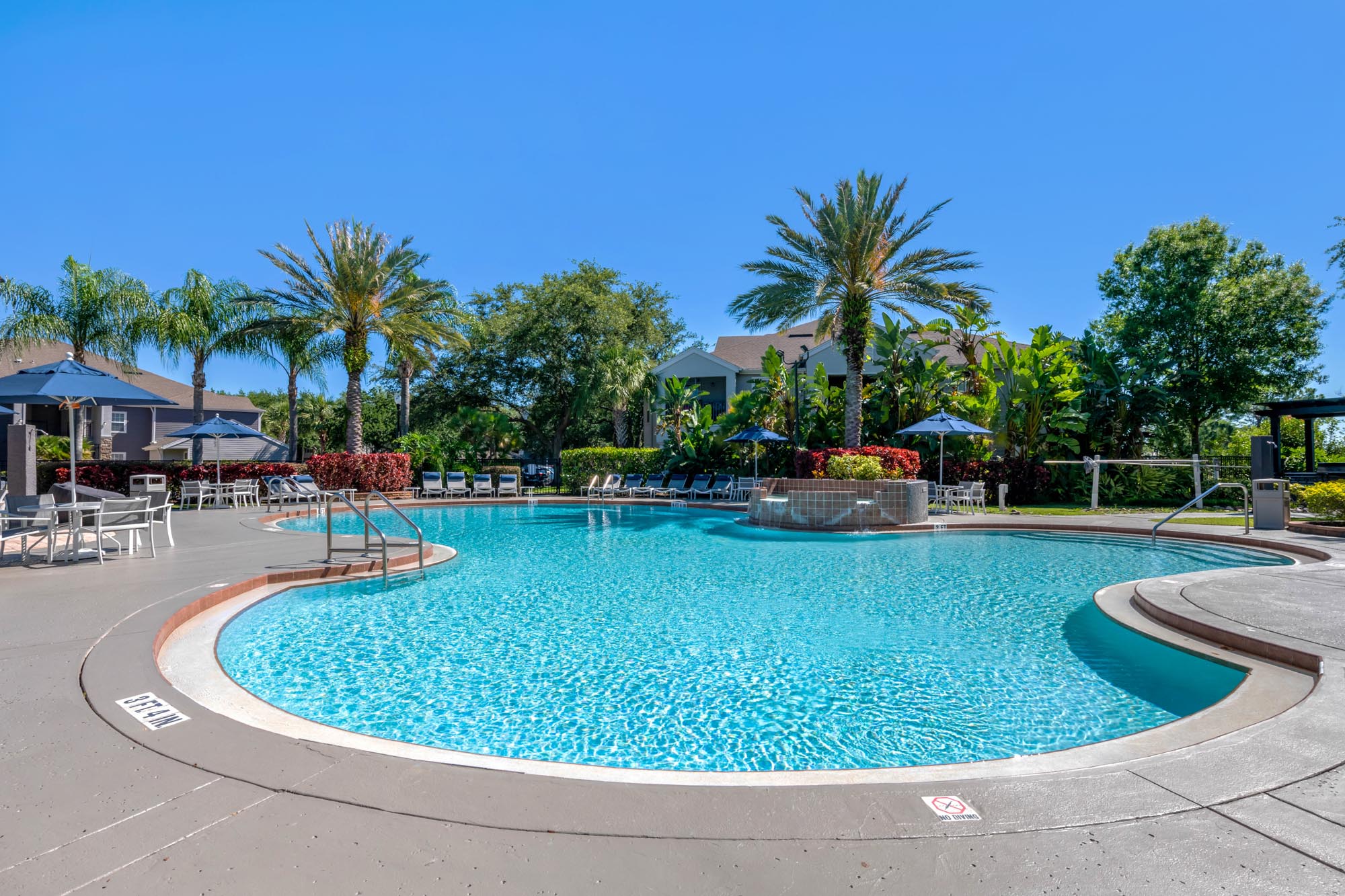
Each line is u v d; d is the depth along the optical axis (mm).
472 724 4430
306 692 4996
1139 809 2609
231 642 6211
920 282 18797
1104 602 7258
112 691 3922
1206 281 26797
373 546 10391
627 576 9484
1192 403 26828
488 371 33531
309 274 22969
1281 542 10852
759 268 20109
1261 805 2639
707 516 18359
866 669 5504
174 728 3391
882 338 23750
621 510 20219
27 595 6668
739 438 20734
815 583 8984
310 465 22203
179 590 6965
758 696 4945
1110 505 20203
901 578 9352
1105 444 23062
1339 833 2416
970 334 24719
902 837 2416
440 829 2461
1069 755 3473
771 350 24188
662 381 30156
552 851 2324
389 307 24359
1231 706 4090
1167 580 7477
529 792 2750
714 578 9352
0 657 4551
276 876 2160
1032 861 2254
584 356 31438
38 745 3166
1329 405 19359
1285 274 25703
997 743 4129
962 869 2209
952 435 22062
